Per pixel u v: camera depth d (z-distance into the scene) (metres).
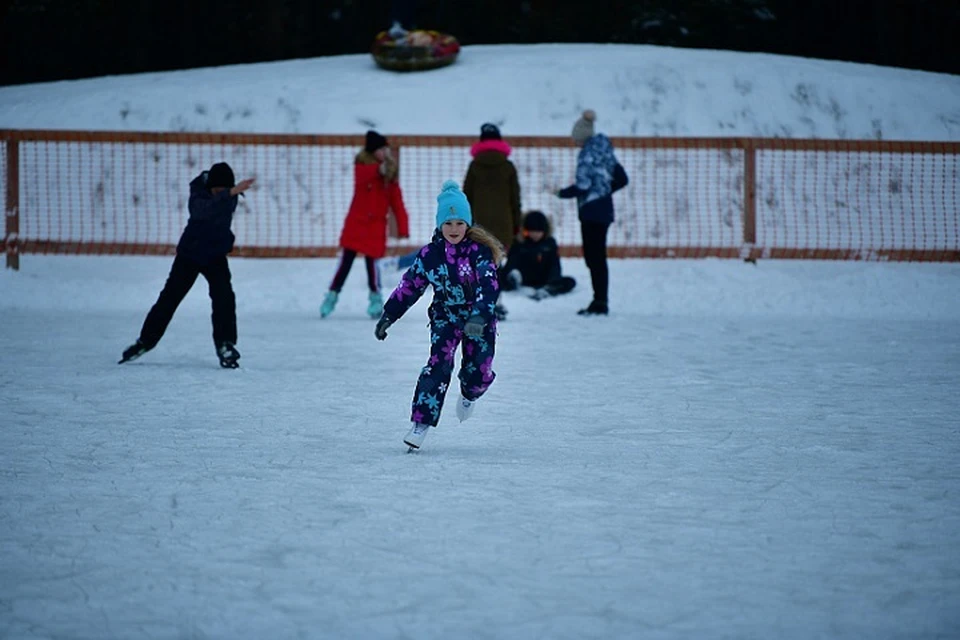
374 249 21.98
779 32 45.34
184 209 30.45
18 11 45.28
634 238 29.67
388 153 21.89
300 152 31.98
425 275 10.54
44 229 29.36
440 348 10.55
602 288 22.61
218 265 15.80
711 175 31.20
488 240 10.47
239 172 31.28
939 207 30.80
